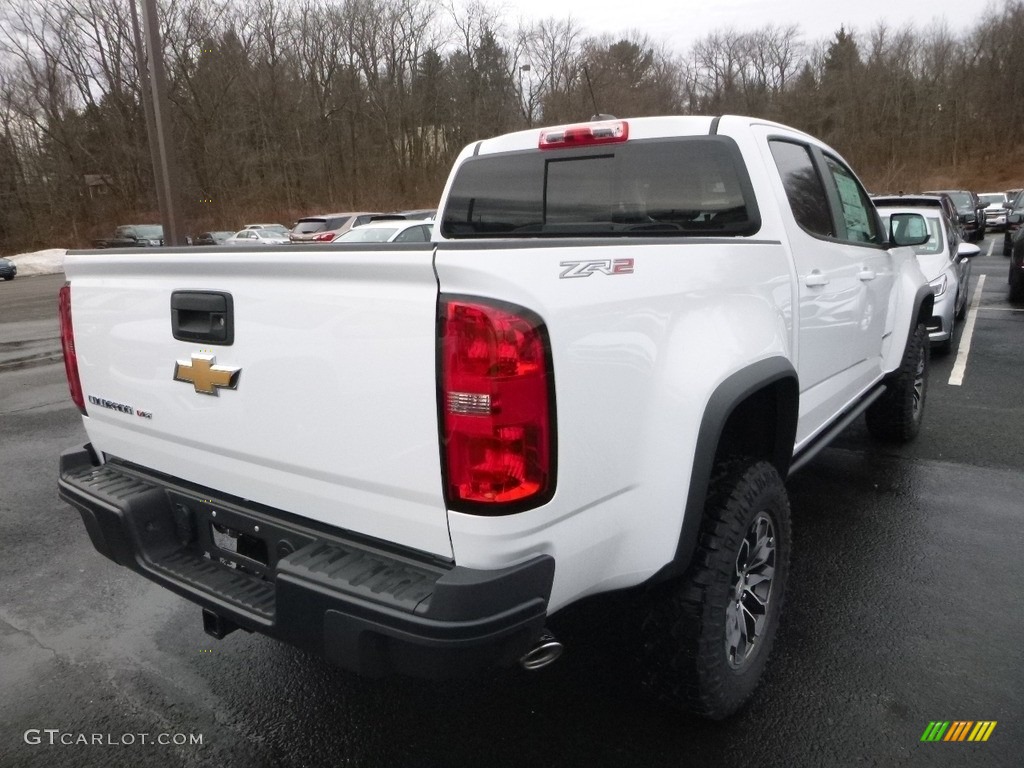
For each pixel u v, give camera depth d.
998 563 3.73
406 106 54.75
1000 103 65.44
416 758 2.52
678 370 2.26
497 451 1.77
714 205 3.22
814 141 3.85
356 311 1.89
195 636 3.31
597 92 55.78
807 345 3.27
